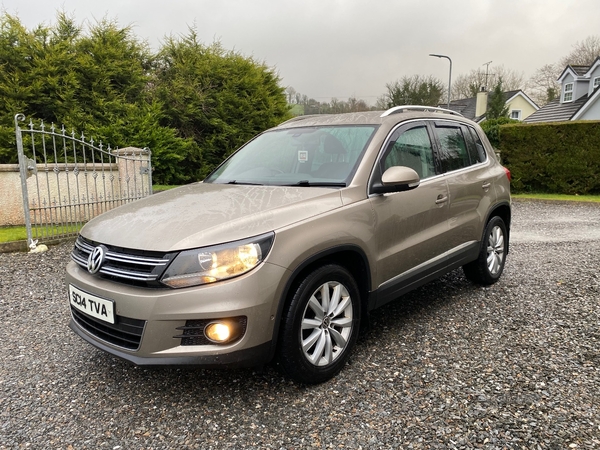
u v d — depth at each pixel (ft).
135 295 8.00
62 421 8.32
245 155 13.42
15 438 7.83
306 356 8.96
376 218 10.34
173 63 49.67
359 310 10.16
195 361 7.86
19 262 19.26
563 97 92.79
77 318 9.72
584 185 44.34
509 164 46.68
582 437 7.52
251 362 8.16
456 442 7.48
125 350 8.29
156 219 9.13
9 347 11.37
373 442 7.55
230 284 7.87
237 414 8.45
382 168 10.94
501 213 16.17
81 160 37.42
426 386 9.23
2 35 37.35
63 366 10.40
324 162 11.30
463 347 10.99
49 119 38.70
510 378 9.46
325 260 9.53
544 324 12.28
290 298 8.68
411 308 13.69
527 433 7.65
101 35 43.16
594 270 17.28
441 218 12.54
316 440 7.64
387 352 10.79
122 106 40.96
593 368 9.82
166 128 42.91
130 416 8.46
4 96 36.37
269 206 9.19
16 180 26.27
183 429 8.04
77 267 9.78
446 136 13.82
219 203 9.72
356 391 9.12
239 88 51.19
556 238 23.90
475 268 15.06
